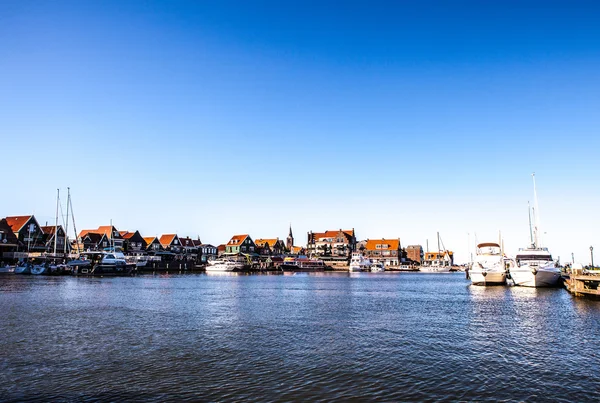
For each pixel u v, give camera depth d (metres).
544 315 33.81
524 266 61.53
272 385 15.97
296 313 34.56
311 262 159.88
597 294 44.31
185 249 159.75
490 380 16.80
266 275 115.31
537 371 18.05
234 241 169.75
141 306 37.38
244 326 27.92
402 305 41.19
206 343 22.56
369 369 18.09
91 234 129.62
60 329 25.73
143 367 18.02
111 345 21.77
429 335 25.50
